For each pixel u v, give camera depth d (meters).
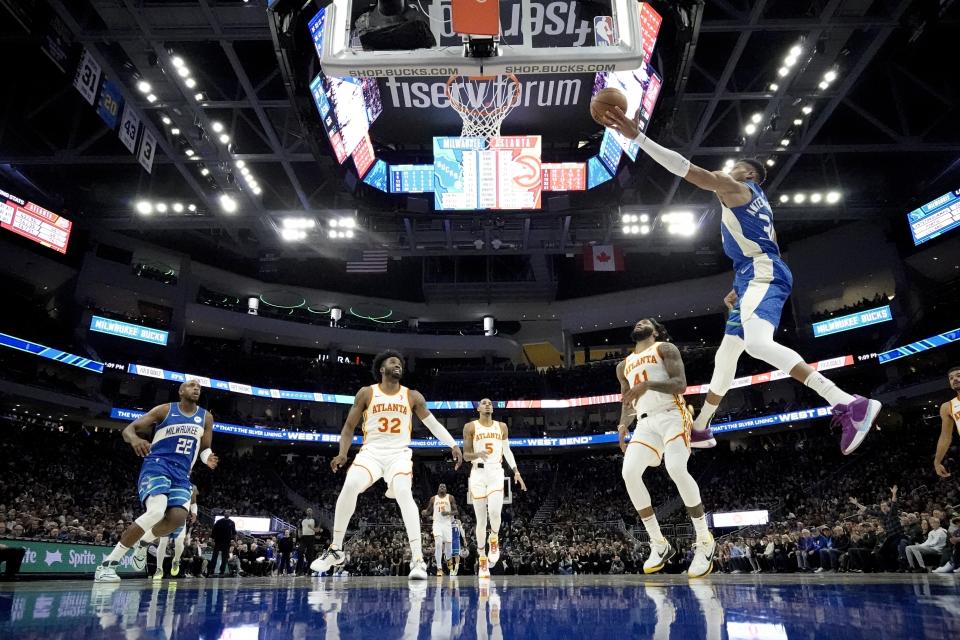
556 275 40.91
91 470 29.91
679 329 47.00
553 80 17.73
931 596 2.16
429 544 23.58
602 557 24.06
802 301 36.69
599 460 40.78
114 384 35.75
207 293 42.88
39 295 34.66
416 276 43.91
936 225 29.84
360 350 46.25
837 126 27.75
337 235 28.94
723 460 38.16
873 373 34.72
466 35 6.80
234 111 22.69
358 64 6.99
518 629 1.51
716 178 4.47
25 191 30.47
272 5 13.84
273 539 23.34
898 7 17.05
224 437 38.53
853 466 30.62
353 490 5.42
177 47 19.89
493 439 9.23
